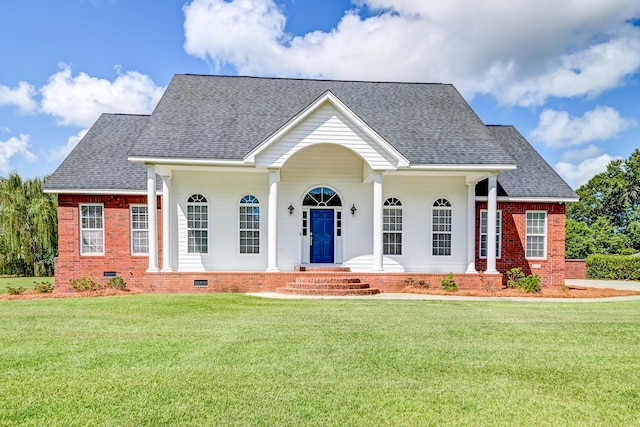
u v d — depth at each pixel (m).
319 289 16.00
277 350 7.77
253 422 4.89
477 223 19.95
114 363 6.93
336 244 19.50
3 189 30.64
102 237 19.16
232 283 16.64
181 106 19.61
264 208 19.11
